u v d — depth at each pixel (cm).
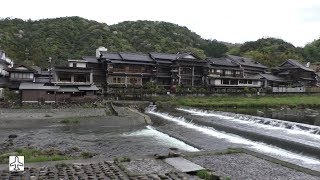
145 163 1944
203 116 4803
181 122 4503
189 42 14325
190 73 8694
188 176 1686
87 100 6003
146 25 14262
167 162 1964
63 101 5831
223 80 8744
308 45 15388
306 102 6756
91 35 11719
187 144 2986
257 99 7400
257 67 10262
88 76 6825
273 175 1716
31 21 12406
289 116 4881
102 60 7712
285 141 2830
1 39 9850
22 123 4134
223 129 3659
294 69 10194
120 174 1691
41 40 10694
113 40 11781
